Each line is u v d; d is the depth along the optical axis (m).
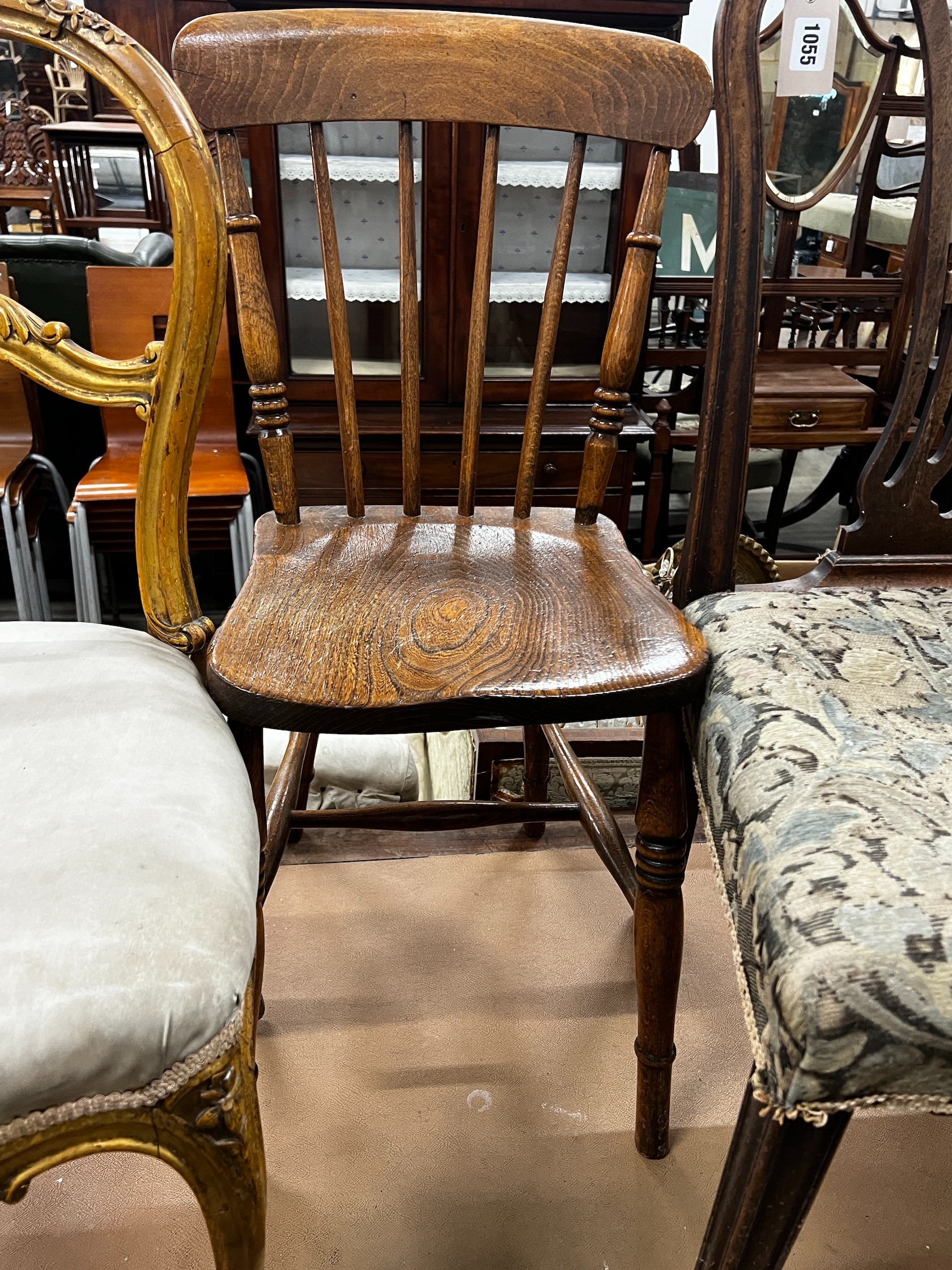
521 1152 0.88
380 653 0.65
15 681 0.62
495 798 1.35
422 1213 0.82
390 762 1.38
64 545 2.08
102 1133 0.45
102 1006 0.42
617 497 1.78
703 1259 0.55
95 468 1.69
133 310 1.65
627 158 1.57
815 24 1.12
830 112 1.66
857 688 0.62
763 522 2.49
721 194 0.67
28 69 3.75
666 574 1.26
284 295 1.62
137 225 2.68
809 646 0.66
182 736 0.58
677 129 0.76
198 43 0.71
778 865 0.49
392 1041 0.98
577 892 1.20
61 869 0.47
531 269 1.67
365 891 1.19
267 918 1.14
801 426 1.82
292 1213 0.82
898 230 2.10
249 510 1.65
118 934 0.45
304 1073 0.95
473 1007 1.03
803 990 0.43
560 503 1.75
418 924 1.14
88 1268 0.77
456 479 1.71
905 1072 0.43
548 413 1.73
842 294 1.84
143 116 0.60
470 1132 0.89
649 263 0.80
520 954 1.10
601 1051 0.98
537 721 0.61
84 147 2.63
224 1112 0.46
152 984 0.43
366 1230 0.81
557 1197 0.84
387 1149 0.87
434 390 1.71
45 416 1.91
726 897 0.54
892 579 0.80
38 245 1.65
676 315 1.83
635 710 0.62
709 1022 1.02
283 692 0.60
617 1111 0.92
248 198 0.76
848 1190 0.85
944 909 0.45
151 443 0.66
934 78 0.67
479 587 0.74
